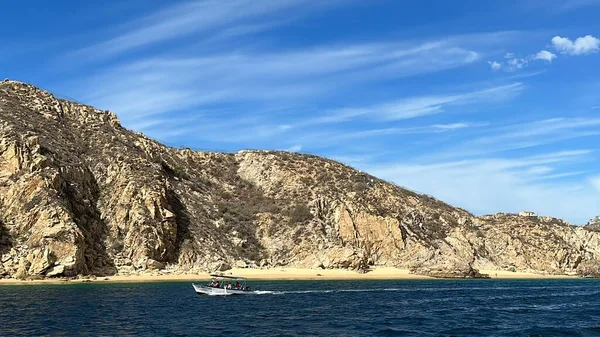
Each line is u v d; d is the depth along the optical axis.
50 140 116.31
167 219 111.88
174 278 100.50
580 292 96.12
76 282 88.88
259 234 132.50
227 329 45.00
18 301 60.81
